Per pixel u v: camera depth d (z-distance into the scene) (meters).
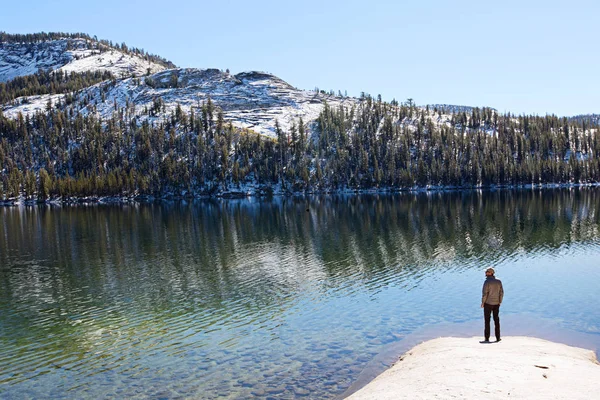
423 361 20.88
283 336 28.28
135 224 99.94
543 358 19.69
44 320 33.72
